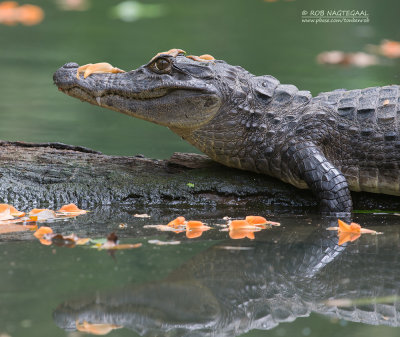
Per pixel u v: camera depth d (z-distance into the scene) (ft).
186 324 19.13
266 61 74.54
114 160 35.99
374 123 33.14
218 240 27.37
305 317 19.99
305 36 92.94
